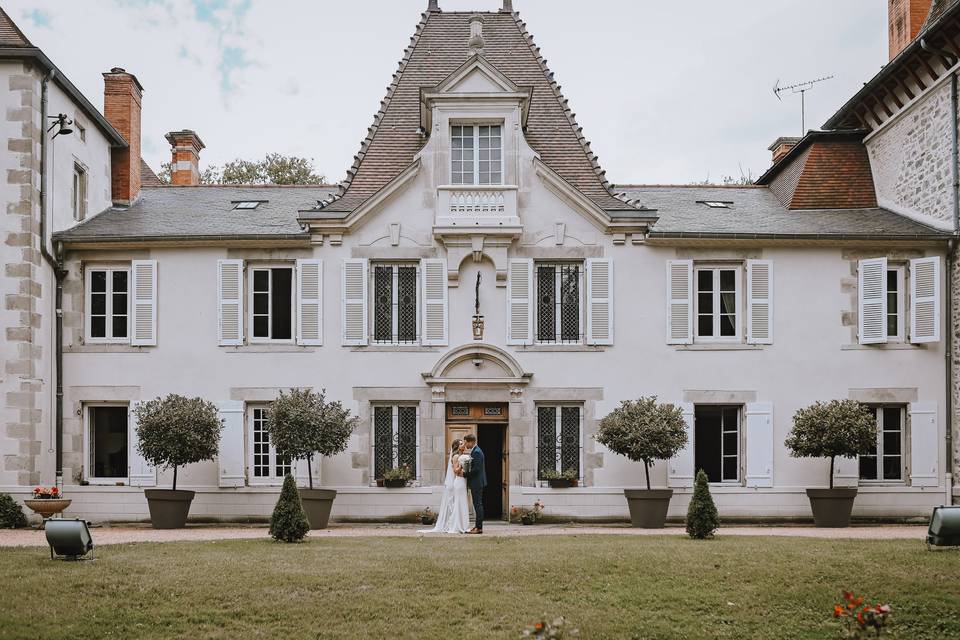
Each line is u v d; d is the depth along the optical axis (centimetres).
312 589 1174
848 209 2239
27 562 1279
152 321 2025
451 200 2012
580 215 2038
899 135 2178
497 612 1112
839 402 1925
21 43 1923
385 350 2017
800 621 1112
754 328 2028
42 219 1945
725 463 2047
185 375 2020
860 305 2028
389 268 2053
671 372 2019
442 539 1566
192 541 1523
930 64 2016
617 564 1288
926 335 2002
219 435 1944
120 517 1986
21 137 1914
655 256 2038
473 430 2016
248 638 1041
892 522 1995
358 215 2019
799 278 2045
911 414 2011
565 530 1831
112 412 2055
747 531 1814
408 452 2014
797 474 2006
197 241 2019
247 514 1983
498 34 2345
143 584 1173
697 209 2247
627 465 1994
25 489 1866
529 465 1988
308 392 1894
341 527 1920
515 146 2031
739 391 2017
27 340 1892
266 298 2064
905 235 1991
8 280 1898
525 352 2012
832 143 2327
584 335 2033
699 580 1226
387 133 2170
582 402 2019
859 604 929
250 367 2019
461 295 2027
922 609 1138
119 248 2023
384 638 1045
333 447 1859
